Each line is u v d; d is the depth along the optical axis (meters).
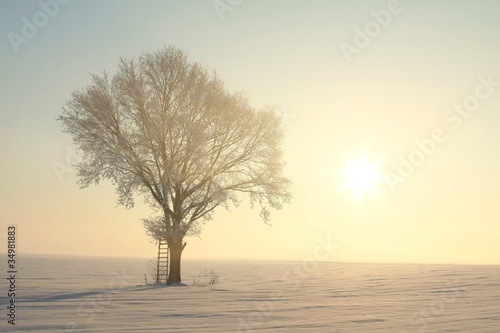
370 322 17.31
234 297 26.02
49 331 14.68
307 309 21.05
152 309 20.20
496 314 19.66
